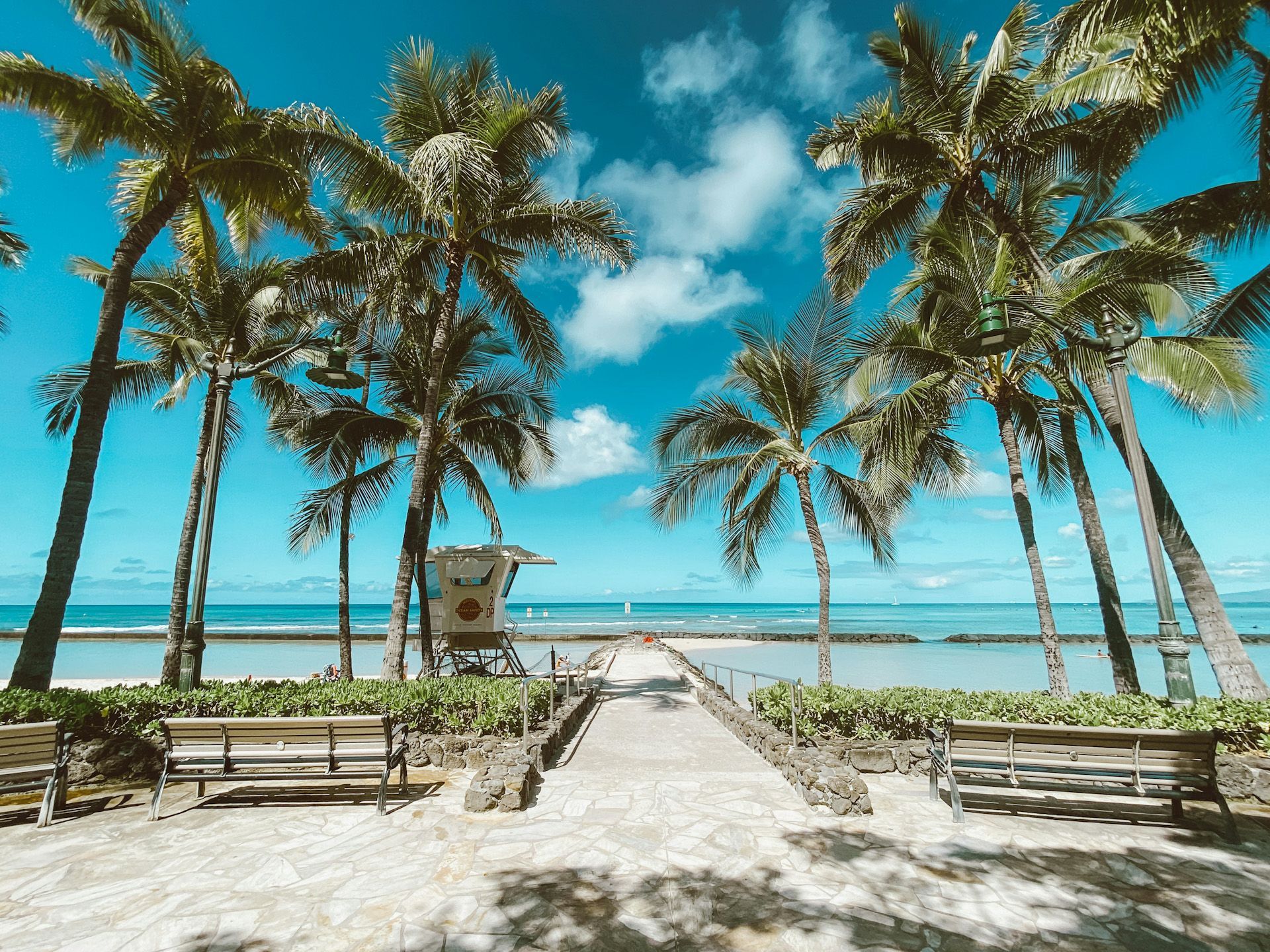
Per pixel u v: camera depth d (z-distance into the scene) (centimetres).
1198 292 872
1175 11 626
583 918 357
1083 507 1052
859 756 685
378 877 412
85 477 814
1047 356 1012
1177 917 356
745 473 1234
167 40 853
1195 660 3067
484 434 1353
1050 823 510
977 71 999
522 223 1121
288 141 939
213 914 360
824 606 1180
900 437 948
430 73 1070
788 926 346
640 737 855
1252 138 837
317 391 1284
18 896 384
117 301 859
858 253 1121
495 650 1355
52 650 771
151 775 665
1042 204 1134
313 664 3269
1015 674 2530
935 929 344
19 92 799
